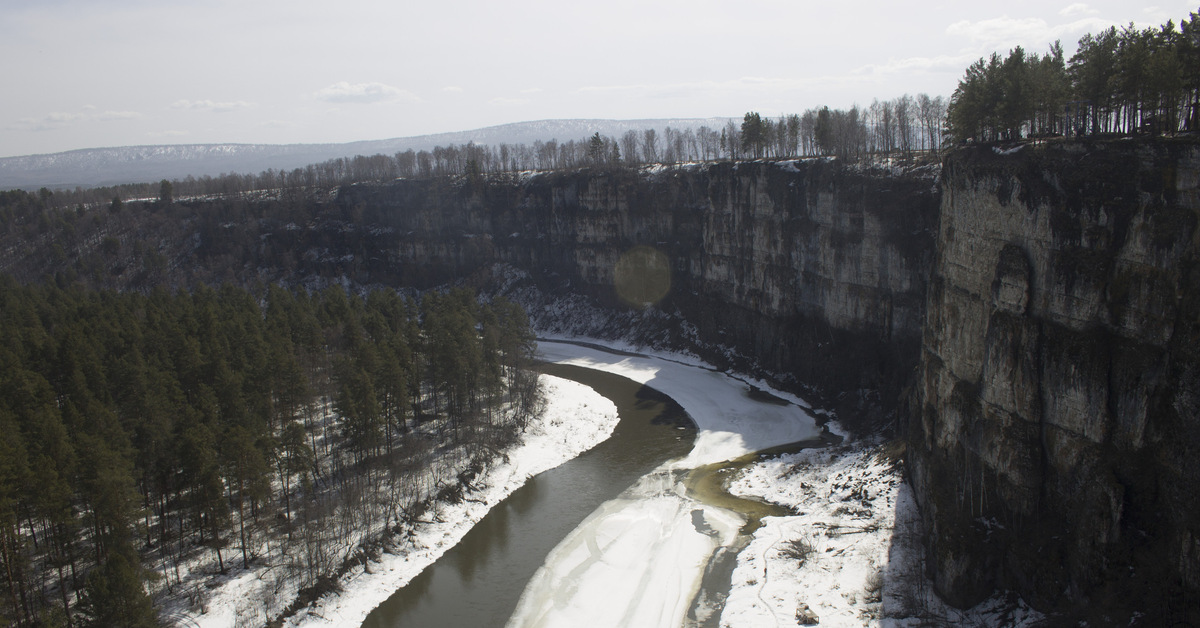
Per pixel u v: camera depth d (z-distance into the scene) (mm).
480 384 80688
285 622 50438
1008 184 49125
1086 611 41281
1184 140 40531
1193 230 38969
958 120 63156
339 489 65375
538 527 64625
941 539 48500
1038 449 46781
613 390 108438
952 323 56062
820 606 49156
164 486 55000
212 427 58031
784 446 82188
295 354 86062
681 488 71938
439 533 62656
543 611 52125
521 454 79438
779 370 107000
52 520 46219
